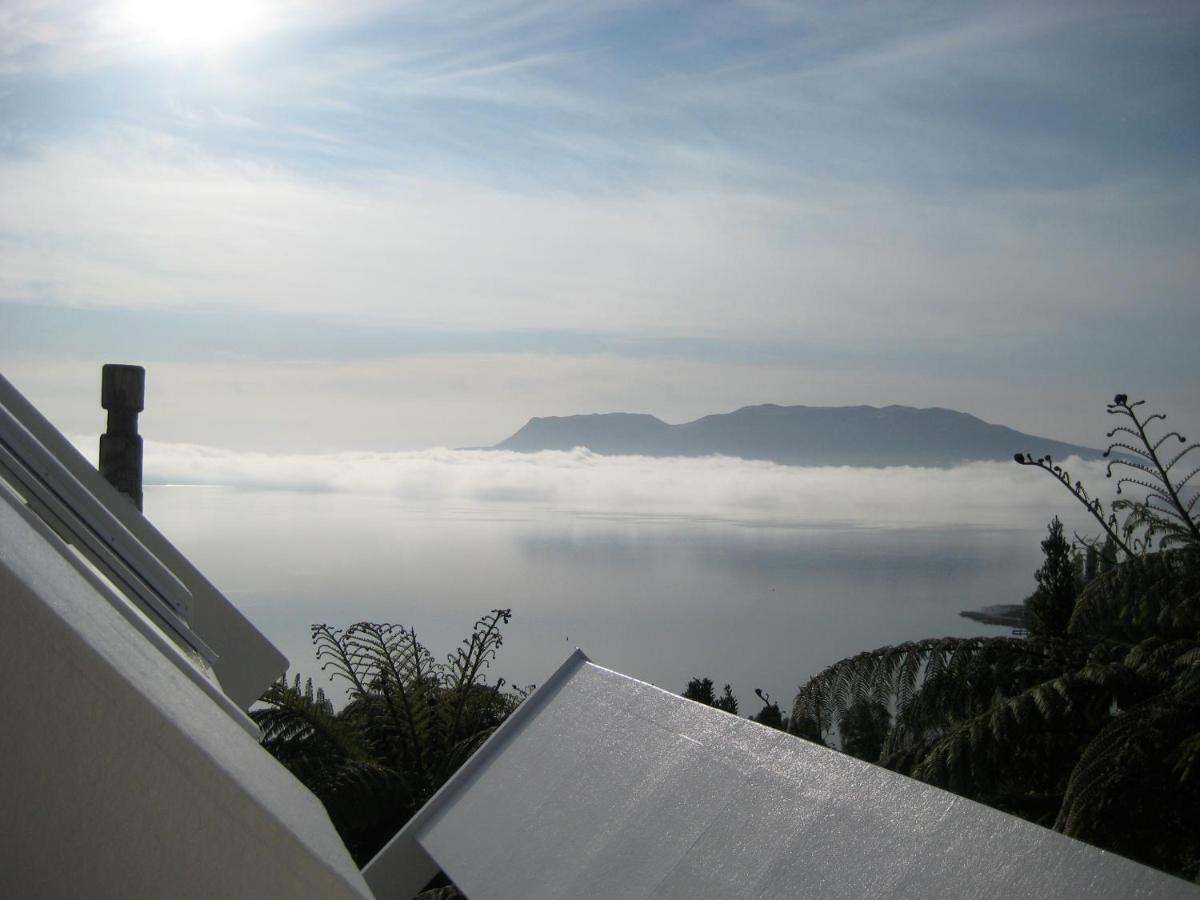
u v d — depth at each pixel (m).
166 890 0.78
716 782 1.56
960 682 4.73
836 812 1.32
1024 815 4.41
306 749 6.95
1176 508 4.22
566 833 1.75
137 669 0.85
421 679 7.63
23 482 1.66
